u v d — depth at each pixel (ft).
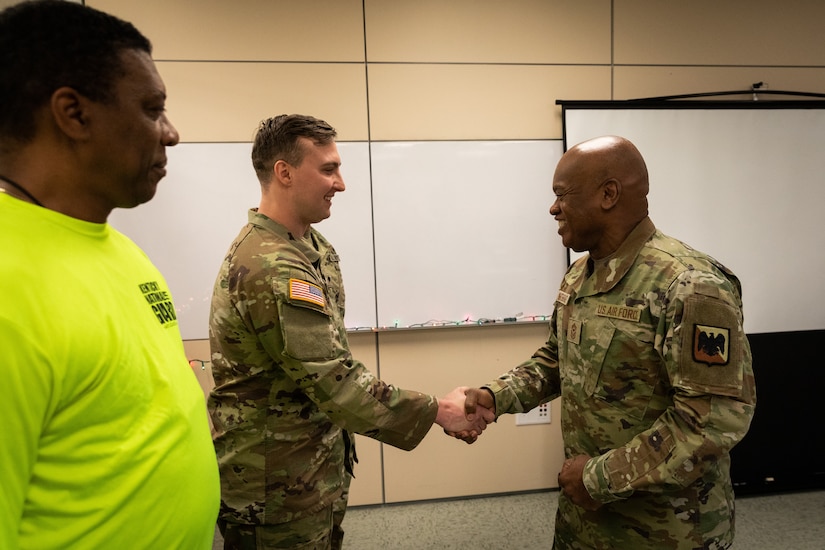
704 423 2.88
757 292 8.11
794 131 8.00
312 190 4.14
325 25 7.31
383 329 7.75
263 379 3.88
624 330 3.33
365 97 7.49
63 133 2.03
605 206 3.44
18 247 1.90
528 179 7.90
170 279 7.38
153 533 2.19
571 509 3.83
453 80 7.63
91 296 2.07
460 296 7.93
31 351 1.75
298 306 3.61
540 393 4.59
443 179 7.74
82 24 1.99
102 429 2.00
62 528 1.90
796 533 6.97
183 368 2.63
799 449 8.09
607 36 7.85
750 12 8.05
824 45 8.23
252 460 3.88
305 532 3.99
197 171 7.29
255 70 7.25
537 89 7.80
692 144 7.89
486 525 7.44
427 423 4.19
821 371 8.15
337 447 4.34
